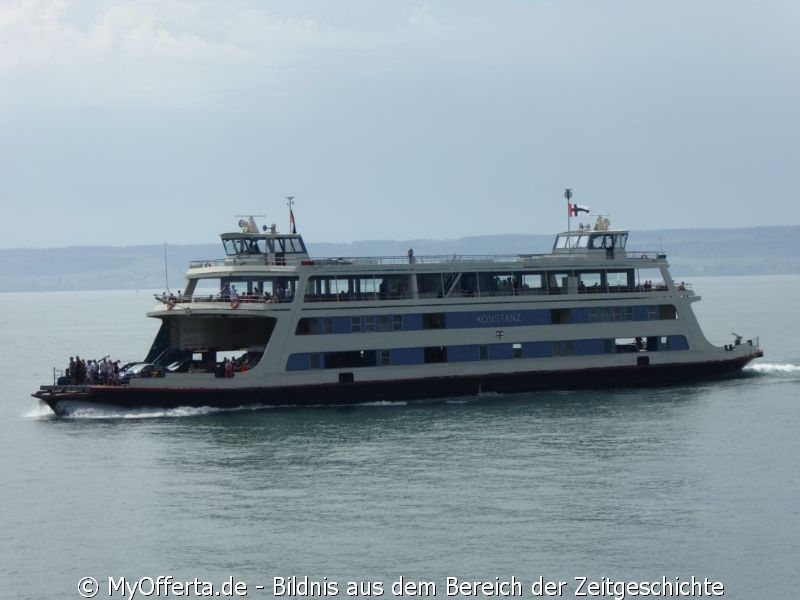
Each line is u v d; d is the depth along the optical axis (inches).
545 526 2915.8
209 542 2849.4
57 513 3102.9
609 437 3882.9
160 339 4699.8
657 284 4990.2
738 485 3260.3
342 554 2748.5
